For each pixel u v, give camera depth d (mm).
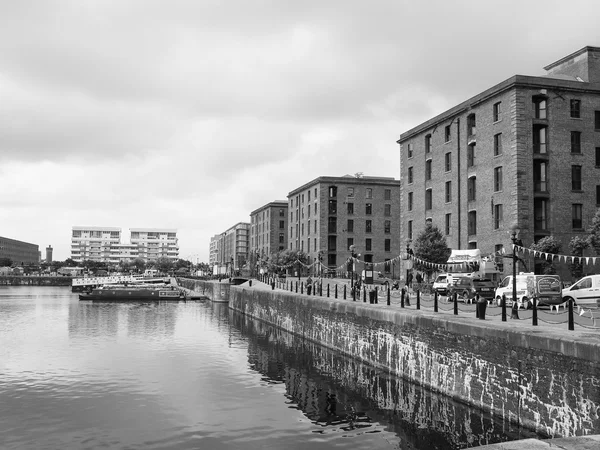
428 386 20359
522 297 27562
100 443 16516
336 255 86062
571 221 43406
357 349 27609
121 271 191000
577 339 13406
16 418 19062
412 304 29250
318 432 17219
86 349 34469
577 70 47500
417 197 58281
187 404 20797
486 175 46031
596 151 44656
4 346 35594
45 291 116875
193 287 114750
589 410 12648
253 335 41375
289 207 105812
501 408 15969
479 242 46656
